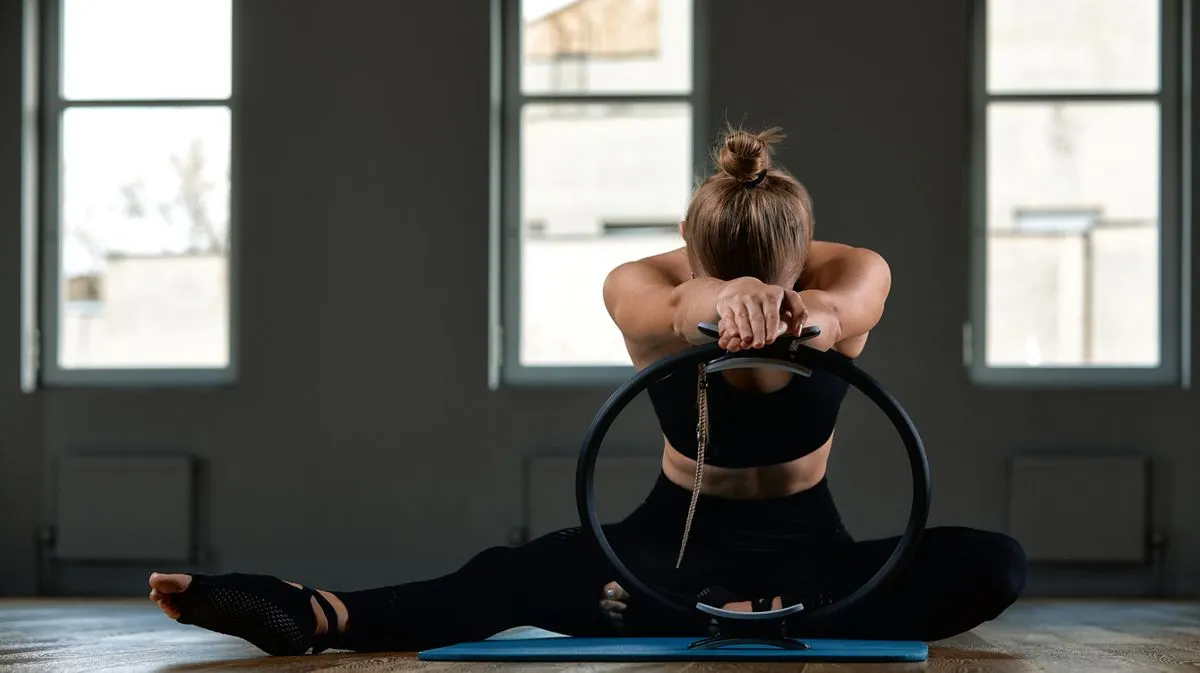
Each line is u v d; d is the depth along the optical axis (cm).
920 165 468
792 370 171
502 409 473
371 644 202
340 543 474
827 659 182
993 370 476
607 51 488
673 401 190
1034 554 458
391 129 479
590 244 488
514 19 490
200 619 190
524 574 203
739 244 184
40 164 499
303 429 477
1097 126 479
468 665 185
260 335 479
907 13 469
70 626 322
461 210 477
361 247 479
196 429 480
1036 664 195
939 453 463
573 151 489
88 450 482
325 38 481
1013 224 479
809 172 469
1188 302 467
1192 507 461
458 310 476
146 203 498
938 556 196
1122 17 479
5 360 486
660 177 486
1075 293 477
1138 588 460
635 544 201
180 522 473
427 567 472
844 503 462
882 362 466
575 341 486
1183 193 473
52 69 500
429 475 474
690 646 189
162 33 499
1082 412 463
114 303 497
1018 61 481
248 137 481
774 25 471
